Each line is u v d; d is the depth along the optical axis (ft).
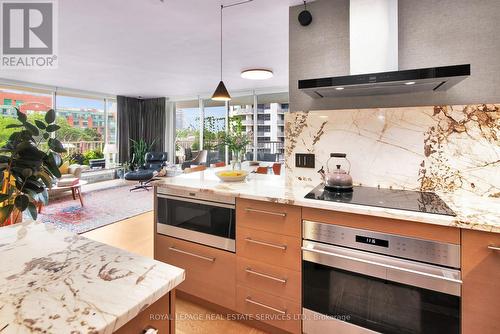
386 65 5.80
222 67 14.57
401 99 6.16
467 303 3.93
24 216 12.64
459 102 5.69
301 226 4.99
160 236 6.71
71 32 9.53
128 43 10.70
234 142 21.20
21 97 18.95
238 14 8.16
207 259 6.01
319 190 5.91
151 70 15.17
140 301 1.95
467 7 5.57
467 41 5.59
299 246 5.02
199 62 13.55
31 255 2.64
